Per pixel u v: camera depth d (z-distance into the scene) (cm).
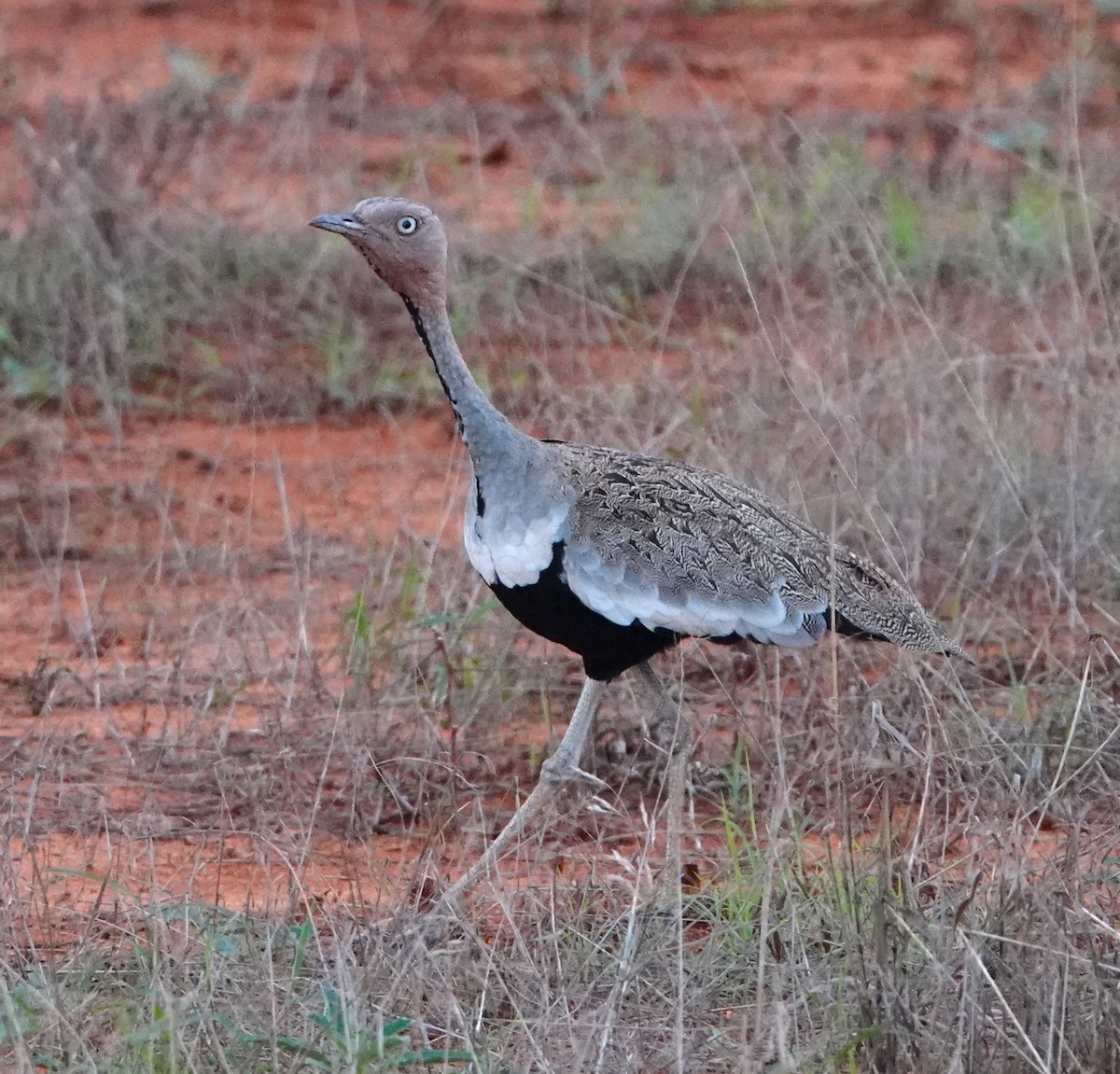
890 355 1683
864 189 2148
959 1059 886
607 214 2370
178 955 988
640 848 1188
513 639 1405
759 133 2462
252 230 2269
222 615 1468
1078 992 959
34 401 1967
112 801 1266
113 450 1903
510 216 2403
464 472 1853
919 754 1095
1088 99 2703
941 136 2459
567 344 1997
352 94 2797
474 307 2070
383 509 1758
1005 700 1356
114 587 1623
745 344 1775
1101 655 1369
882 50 3216
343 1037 911
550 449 1158
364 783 1268
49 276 2059
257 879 1161
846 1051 917
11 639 1533
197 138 2541
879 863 995
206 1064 919
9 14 3256
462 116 2792
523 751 1345
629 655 1148
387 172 2597
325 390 2030
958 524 1555
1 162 2512
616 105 2861
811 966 1003
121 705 1415
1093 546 1505
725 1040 967
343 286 2186
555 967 1015
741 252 2109
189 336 2097
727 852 1159
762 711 1320
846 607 1160
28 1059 877
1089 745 1255
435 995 984
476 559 1162
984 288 1969
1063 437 1586
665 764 1304
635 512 1137
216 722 1376
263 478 1853
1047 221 2069
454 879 1168
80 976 994
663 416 1655
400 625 1429
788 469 1451
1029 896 988
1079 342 1630
